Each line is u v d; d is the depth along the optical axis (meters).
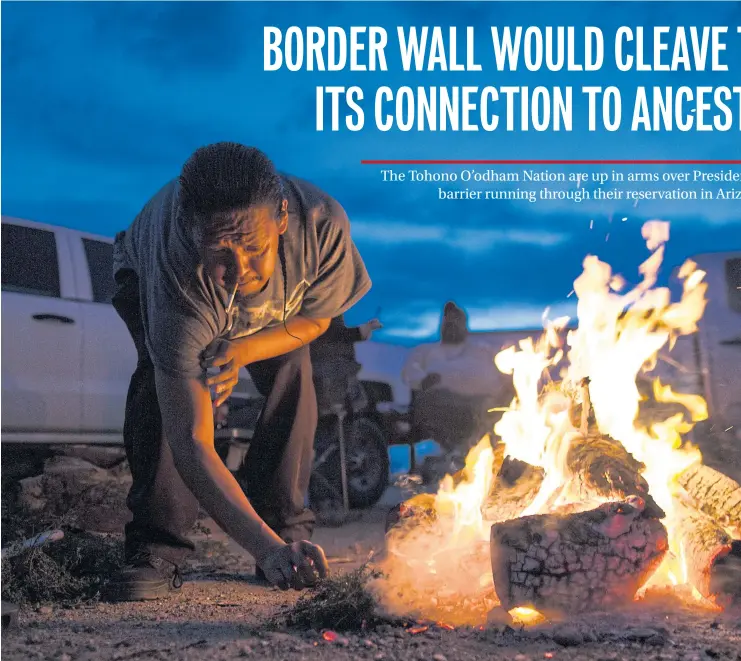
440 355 8.08
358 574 2.70
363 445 7.61
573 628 2.44
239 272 2.49
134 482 3.59
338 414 7.16
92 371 6.37
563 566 2.57
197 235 2.45
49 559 3.48
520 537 2.59
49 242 6.43
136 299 3.62
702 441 7.22
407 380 8.09
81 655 2.40
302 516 3.95
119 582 3.42
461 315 8.12
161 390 2.82
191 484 2.69
